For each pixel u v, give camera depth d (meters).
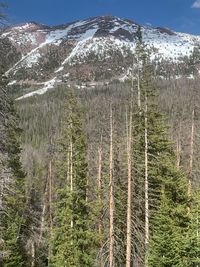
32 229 34.72
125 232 27.30
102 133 31.75
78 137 31.03
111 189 24.38
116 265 24.73
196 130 35.84
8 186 13.09
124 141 26.45
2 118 12.23
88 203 29.59
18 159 27.89
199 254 23.89
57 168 34.31
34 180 42.47
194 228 24.23
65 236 28.58
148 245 25.30
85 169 31.59
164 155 31.02
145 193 28.44
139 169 28.08
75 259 27.86
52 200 40.31
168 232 24.52
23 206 30.69
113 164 24.52
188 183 33.25
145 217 28.03
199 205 24.91
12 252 29.77
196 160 34.97
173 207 26.95
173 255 23.98
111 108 24.83
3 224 14.98
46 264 40.00
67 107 31.41
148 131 30.64
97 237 28.27
